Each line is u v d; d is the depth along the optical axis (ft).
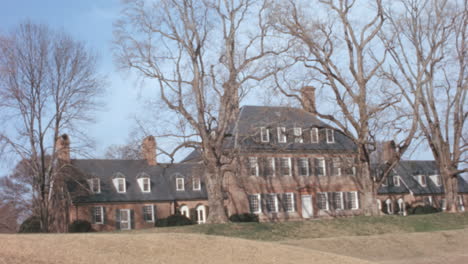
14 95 141.90
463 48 150.61
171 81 127.03
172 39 127.75
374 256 98.53
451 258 97.50
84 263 61.00
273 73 130.93
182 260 66.85
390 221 135.64
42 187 146.72
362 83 140.36
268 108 140.97
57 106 147.64
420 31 147.84
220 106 128.67
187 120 126.93
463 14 148.46
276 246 77.82
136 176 196.03
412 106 149.48
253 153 172.76
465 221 138.51
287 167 188.75
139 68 127.03
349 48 142.00
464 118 155.43
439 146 156.87
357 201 196.44
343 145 197.67
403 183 231.71
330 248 101.45
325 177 193.47
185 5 127.13
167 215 192.54
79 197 179.93
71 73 147.84
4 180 184.75
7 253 60.64
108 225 182.80
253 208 181.27
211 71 128.36
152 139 127.34
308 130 155.33
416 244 107.65
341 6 142.82
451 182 155.02
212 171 128.88
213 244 74.69
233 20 128.77
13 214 188.96
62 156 180.96
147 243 71.51
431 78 156.04
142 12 126.52
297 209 187.11
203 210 199.72
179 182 199.11
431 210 207.21
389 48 146.20
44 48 146.51
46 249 63.98
